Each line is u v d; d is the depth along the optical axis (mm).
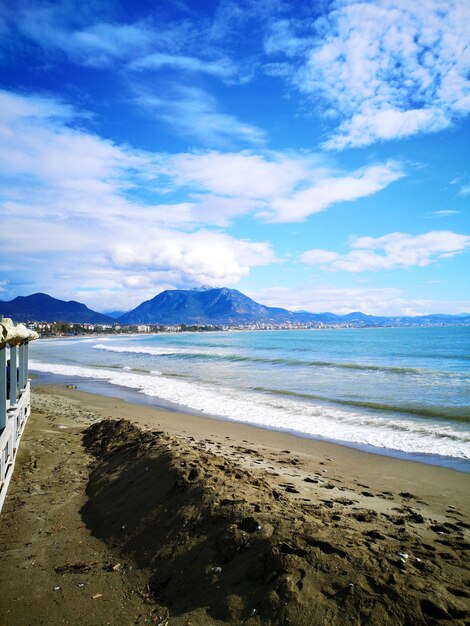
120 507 5555
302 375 26469
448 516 6004
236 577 3576
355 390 20047
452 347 61969
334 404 16641
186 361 39219
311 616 2932
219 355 45562
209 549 4055
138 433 8734
